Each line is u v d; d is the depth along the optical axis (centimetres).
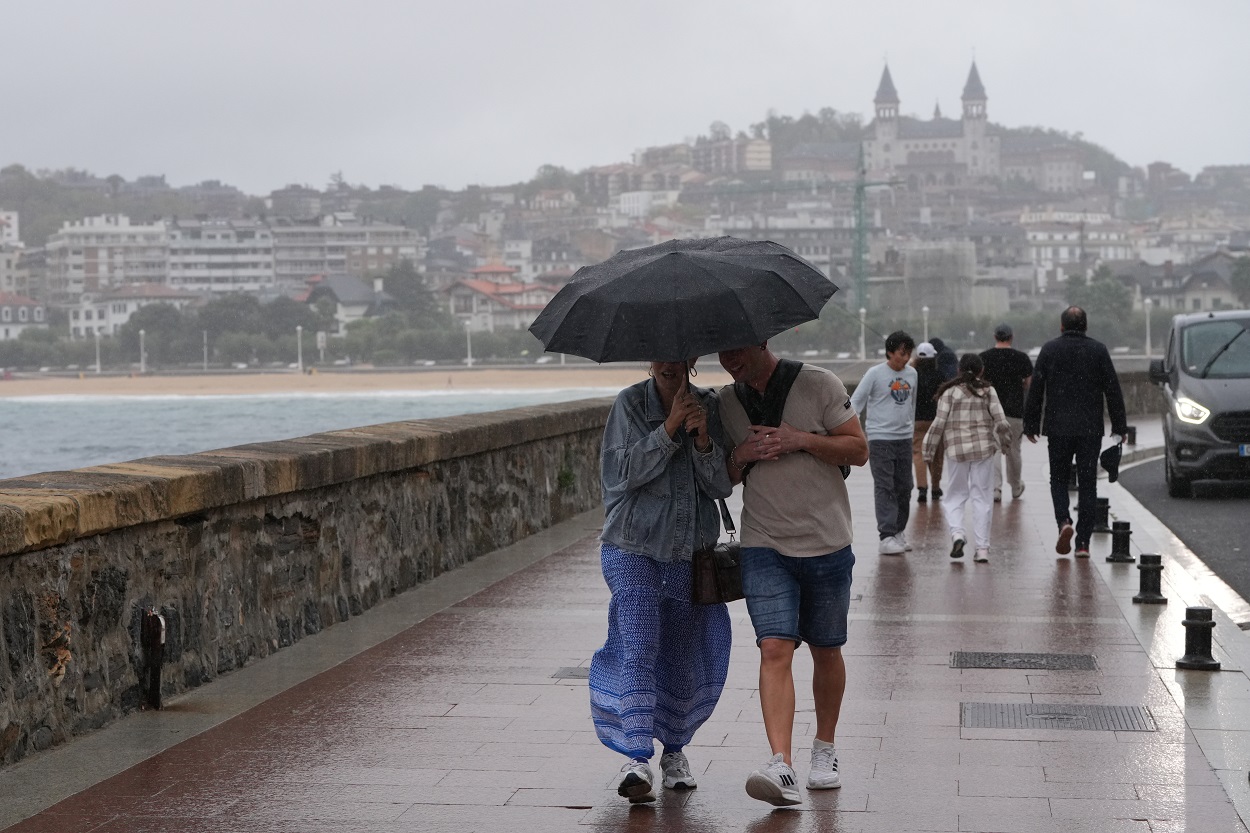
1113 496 1905
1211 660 802
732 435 581
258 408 12638
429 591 1084
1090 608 1014
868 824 539
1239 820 534
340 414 11550
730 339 520
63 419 11325
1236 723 679
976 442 1248
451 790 587
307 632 913
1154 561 1030
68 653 668
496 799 575
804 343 14012
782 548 575
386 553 1051
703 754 647
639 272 532
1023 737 659
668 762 596
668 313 521
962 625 952
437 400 13775
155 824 543
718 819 550
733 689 771
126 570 717
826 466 579
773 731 562
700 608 597
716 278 526
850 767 615
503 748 650
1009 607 1023
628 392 582
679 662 596
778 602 573
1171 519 1662
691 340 520
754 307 523
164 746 654
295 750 646
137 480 725
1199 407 1850
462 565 1213
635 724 567
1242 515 1697
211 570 799
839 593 584
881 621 970
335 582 961
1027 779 591
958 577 1172
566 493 1563
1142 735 658
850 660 839
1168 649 862
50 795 580
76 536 668
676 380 566
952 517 1270
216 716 709
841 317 14000
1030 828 529
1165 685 761
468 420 1295
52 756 638
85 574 684
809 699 747
